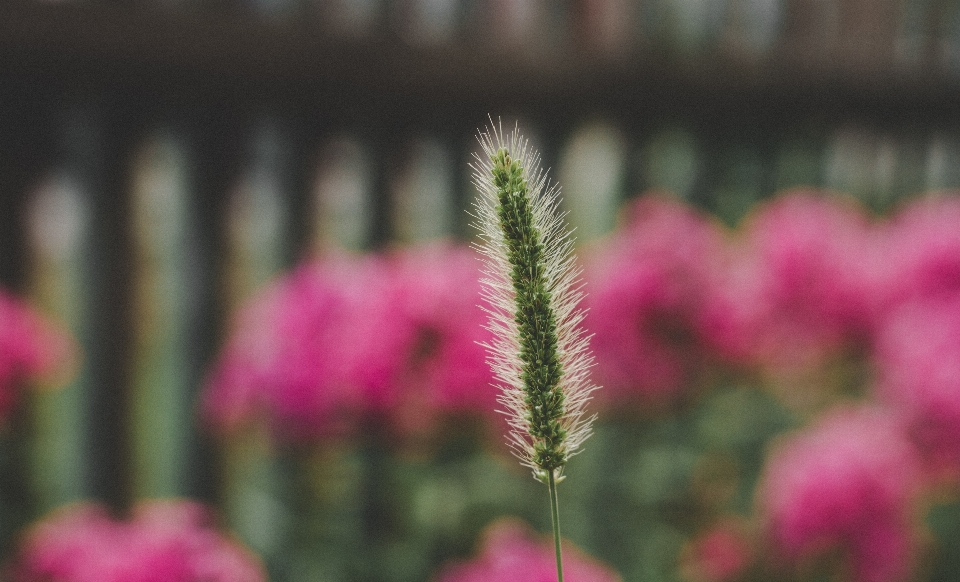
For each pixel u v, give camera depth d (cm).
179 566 109
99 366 126
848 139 195
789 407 152
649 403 132
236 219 131
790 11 175
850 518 118
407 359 121
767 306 135
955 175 214
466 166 148
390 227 141
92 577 107
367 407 122
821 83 175
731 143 175
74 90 121
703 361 134
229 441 131
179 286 129
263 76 126
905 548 120
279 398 121
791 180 185
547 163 157
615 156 167
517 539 114
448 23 141
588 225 181
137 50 121
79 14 119
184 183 128
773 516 124
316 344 120
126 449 128
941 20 189
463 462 126
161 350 141
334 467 128
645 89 156
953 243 136
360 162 138
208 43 123
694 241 131
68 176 124
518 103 147
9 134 121
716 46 168
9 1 117
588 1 152
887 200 205
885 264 143
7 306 123
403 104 136
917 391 123
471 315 121
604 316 130
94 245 125
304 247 134
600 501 138
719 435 148
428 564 126
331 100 130
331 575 127
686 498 137
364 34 130
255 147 130
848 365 146
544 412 74
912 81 185
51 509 130
